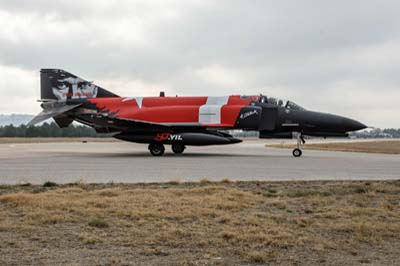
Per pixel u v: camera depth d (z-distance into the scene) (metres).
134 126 24.73
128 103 26.75
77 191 9.90
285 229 6.55
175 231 6.32
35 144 51.91
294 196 9.52
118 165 18.02
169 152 29.02
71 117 28.17
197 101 25.84
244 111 24.41
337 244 5.81
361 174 14.49
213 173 14.72
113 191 9.72
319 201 8.82
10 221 6.93
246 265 4.98
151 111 25.30
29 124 26.14
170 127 24.78
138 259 5.13
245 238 5.98
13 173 14.66
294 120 24.62
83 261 5.04
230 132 31.30
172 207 7.95
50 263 4.96
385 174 14.50
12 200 8.48
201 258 5.19
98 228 6.55
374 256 5.34
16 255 5.26
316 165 18.34
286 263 5.07
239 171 15.47
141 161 20.39
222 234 6.15
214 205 8.16
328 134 24.88
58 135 140.12
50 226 6.66
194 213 7.47
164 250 5.50
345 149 37.81
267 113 24.66
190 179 12.88
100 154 26.86
